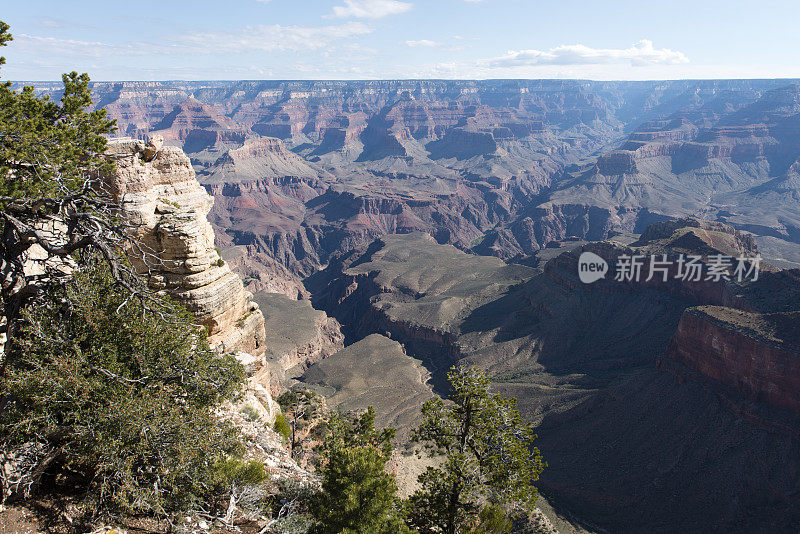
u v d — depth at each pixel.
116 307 17.95
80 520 15.27
